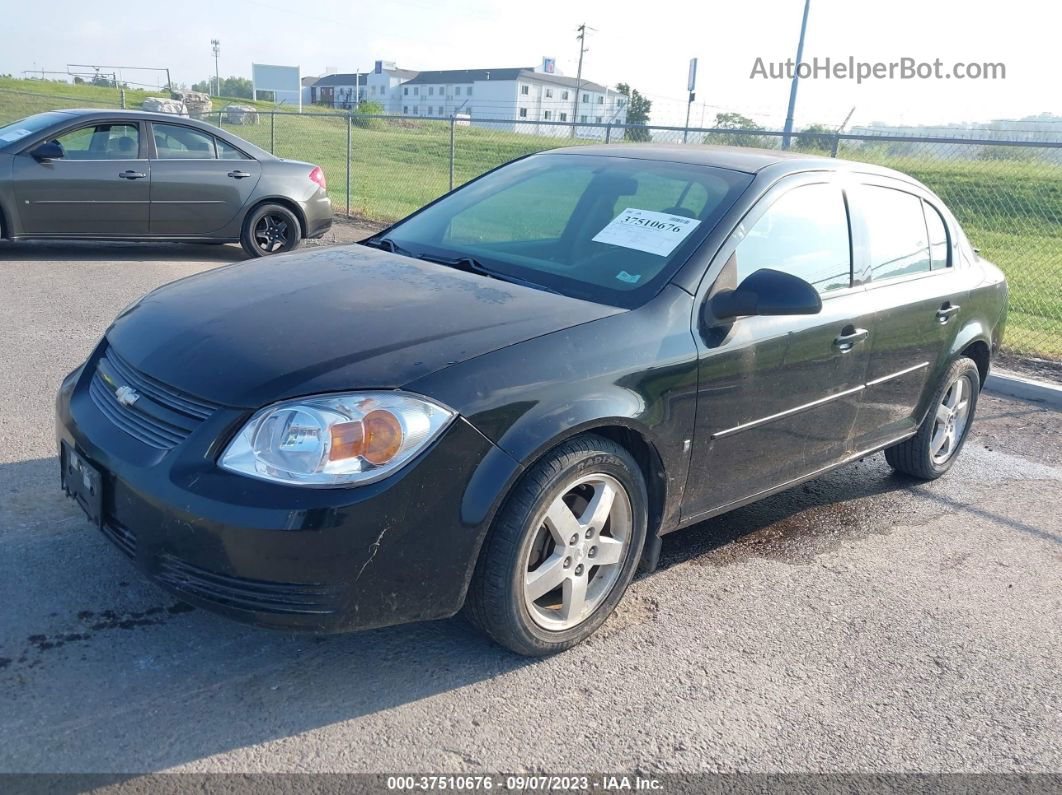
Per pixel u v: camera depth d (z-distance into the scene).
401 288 3.19
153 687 2.70
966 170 14.14
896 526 4.45
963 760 2.73
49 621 2.96
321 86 132.38
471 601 2.84
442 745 2.58
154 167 9.27
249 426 2.49
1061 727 2.93
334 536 2.44
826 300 3.78
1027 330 9.13
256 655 2.90
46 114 9.48
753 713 2.86
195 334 2.86
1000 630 3.51
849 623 3.47
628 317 3.07
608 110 111.44
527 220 3.86
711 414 3.29
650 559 3.37
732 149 4.23
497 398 2.66
